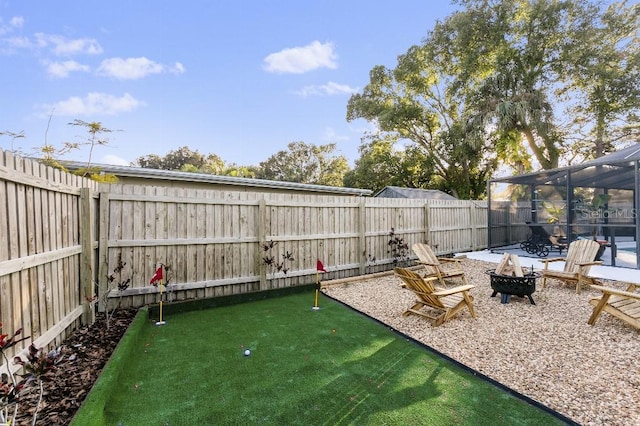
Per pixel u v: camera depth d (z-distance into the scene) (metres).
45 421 2.19
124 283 4.44
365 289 6.46
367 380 2.98
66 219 3.66
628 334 3.93
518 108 15.34
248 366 3.24
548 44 16.00
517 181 10.79
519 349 3.61
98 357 3.18
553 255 9.91
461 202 10.67
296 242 6.57
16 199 2.67
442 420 2.39
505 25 16.48
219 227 5.64
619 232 8.14
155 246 5.04
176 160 39.25
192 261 5.36
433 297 4.38
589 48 15.26
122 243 4.75
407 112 20.77
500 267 5.86
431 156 21.34
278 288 6.10
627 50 15.85
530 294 5.20
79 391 2.57
